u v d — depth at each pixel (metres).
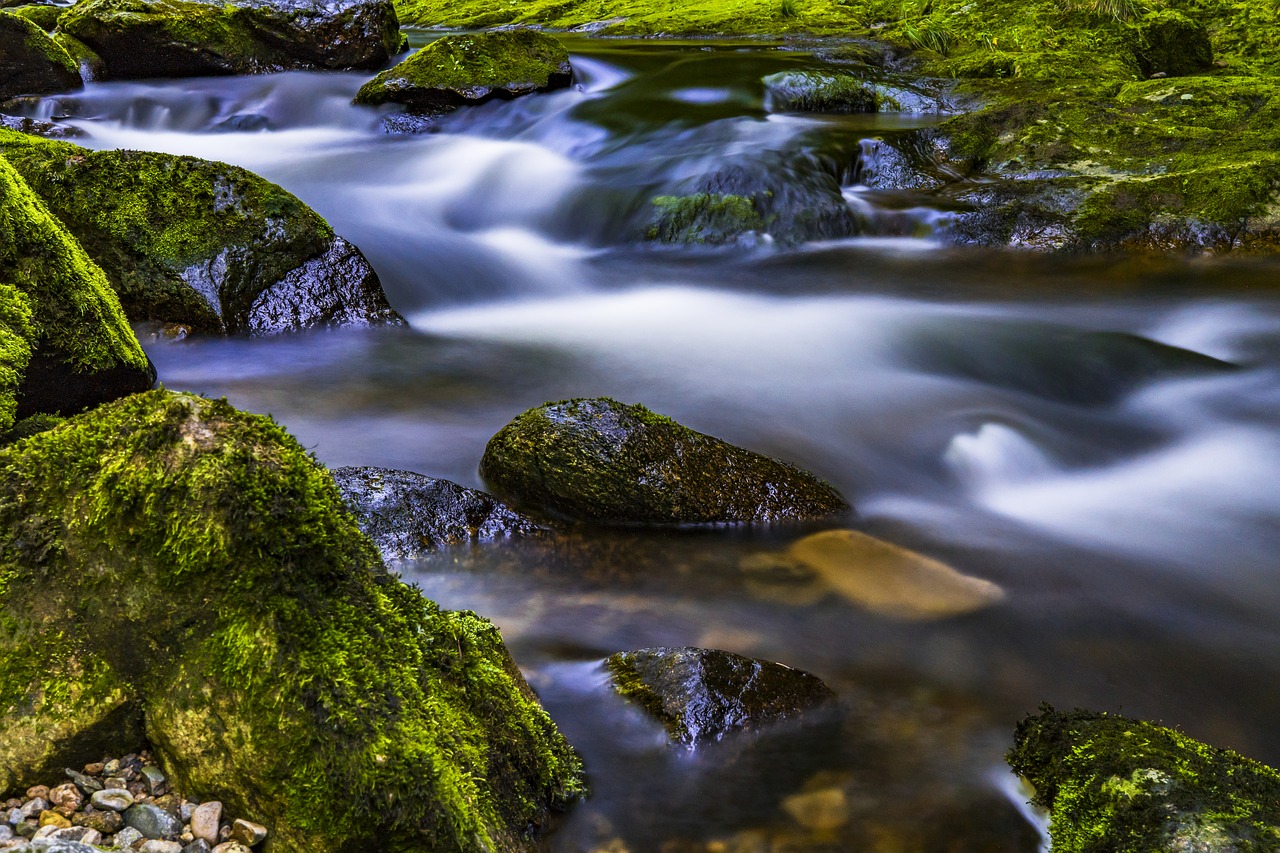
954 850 3.30
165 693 2.68
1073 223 11.44
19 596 2.74
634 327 9.39
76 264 5.40
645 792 3.47
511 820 3.00
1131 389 8.30
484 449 6.41
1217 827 2.91
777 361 8.47
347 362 7.94
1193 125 13.16
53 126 14.02
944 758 3.75
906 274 11.02
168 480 2.67
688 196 11.88
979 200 12.10
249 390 7.23
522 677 3.59
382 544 4.90
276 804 2.55
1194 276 10.77
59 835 2.51
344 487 5.05
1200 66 17.02
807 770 3.64
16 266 5.06
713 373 8.16
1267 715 4.25
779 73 15.78
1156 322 9.63
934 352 8.76
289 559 2.68
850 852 3.27
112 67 17.03
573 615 4.58
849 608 4.77
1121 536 5.93
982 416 7.41
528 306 10.16
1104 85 15.18
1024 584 5.21
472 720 3.00
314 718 2.54
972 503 6.34
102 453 2.79
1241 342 9.14
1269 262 10.95
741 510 5.45
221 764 2.61
